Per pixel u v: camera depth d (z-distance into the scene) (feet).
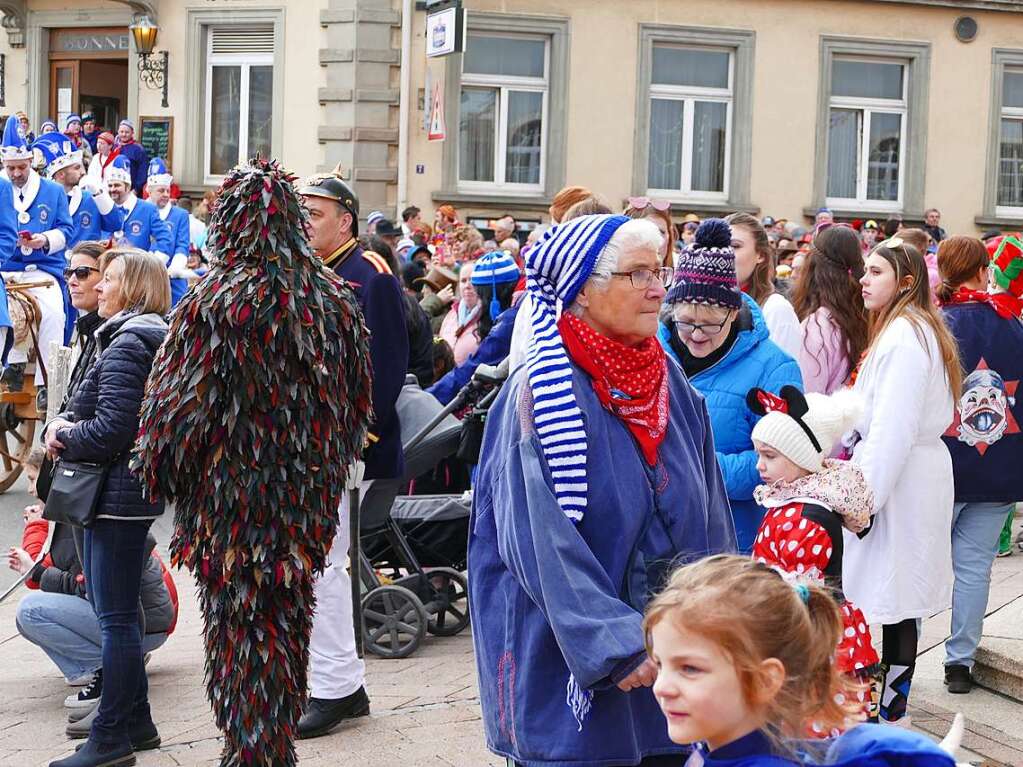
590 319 10.90
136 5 63.21
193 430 12.78
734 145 65.72
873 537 15.90
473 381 19.70
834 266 18.38
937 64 67.41
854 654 13.24
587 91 63.72
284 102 62.28
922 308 15.99
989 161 68.44
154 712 18.08
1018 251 18.10
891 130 68.08
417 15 61.31
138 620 16.29
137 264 16.57
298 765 15.56
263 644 13.14
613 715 10.33
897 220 56.18
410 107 61.82
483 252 39.55
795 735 7.58
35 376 33.12
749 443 14.82
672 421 11.07
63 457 16.05
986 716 17.03
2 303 32.04
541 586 10.12
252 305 12.70
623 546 10.46
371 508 20.47
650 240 10.76
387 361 17.38
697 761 8.07
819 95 66.13
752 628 7.48
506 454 10.65
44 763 16.55
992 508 17.78
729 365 14.97
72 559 19.08
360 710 17.19
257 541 12.89
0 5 68.74
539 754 10.42
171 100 63.87
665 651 7.66
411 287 35.40
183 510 13.16
